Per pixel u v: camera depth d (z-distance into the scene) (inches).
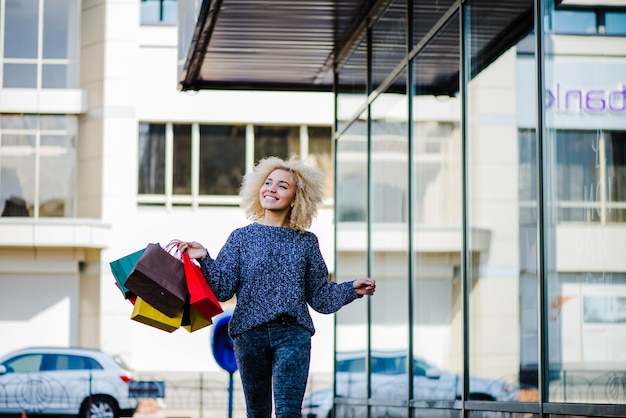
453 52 490.0
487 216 436.1
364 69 668.7
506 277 410.0
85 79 1552.7
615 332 321.7
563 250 355.9
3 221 1475.1
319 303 277.9
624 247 317.7
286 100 1576.0
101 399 1110.4
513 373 402.3
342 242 727.1
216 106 1566.2
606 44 331.9
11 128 1540.4
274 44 698.2
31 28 1551.4
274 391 267.7
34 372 1109.7
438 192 510.9
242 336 269.7
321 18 645.9
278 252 273.1
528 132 387.5
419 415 532.7
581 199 342.6
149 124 1560.0
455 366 478.9
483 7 447.5
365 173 663.1
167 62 1557.6
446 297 493.7
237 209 1567.4
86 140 1547.7
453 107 488.1
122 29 1550.2
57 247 1492.4
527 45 390.3
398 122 583.8
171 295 261.0
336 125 754.2
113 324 1510.8
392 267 593.3
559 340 358.6
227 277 268.8
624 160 319.0
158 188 1556.3
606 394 328.8
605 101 328.5
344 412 695.7
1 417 1097.4
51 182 1540.4
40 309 1501.0
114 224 1535.4
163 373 1454.2
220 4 610.9
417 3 551.8
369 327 641.6
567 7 355.9
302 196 279.1
